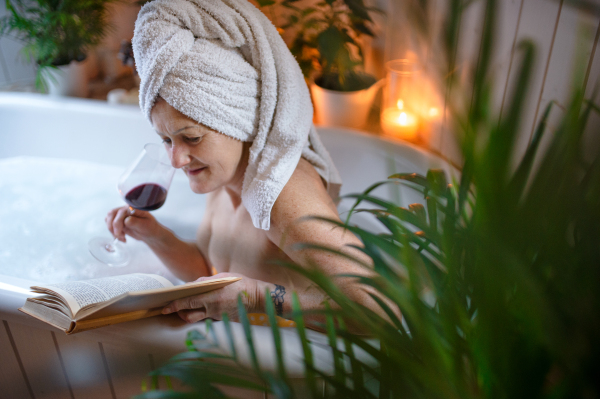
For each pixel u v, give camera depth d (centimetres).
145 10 85
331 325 48
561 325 33
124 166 186
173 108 85
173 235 122
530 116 114
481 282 38
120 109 179
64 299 79
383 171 151
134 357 88
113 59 214
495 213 34
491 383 38
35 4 208
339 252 46
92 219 164
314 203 88
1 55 213
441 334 42
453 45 32
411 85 164
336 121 174
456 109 33
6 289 94
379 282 44
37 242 153
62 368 96
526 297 34
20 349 96
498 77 123
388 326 46
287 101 88
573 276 35
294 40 173
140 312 86
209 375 44
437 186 53
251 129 90
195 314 87
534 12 108
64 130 185
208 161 90
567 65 100
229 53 85
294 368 75
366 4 185
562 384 35
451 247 43
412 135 165
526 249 36
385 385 45
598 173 34
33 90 212
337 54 161
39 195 174
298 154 91
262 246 100
